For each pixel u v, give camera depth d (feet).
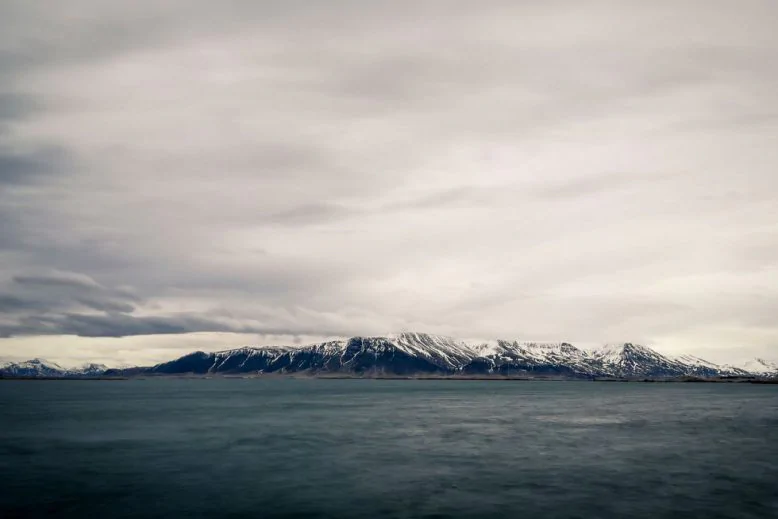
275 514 164.86
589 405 640.58
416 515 163.32
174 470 225.56
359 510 168.25
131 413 512.22
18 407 607.78
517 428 374.43
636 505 172.14
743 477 209.26
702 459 247.91
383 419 445.78
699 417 463.01
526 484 199.21
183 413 511.81
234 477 212.23
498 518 160.25
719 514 162.91
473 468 228.02
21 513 167.43
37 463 242.37
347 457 254.88
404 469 226.38
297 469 226.58
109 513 166.61
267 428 374.63
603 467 229.66
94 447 287.69
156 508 171.01
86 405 647.15
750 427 379.76
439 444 295.69
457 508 169.99
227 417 465.47
